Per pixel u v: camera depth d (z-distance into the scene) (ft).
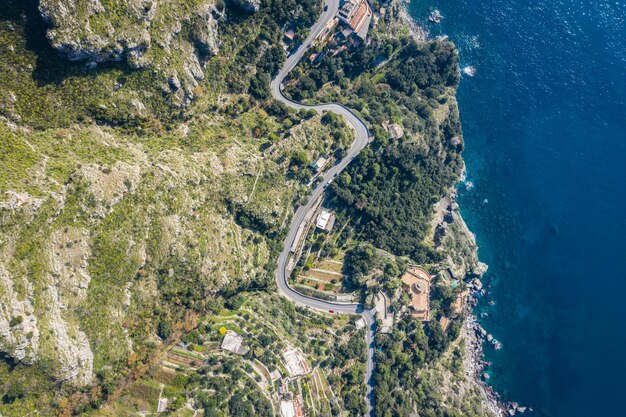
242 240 453.58
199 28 415.03
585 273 595.47
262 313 453.99
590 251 600.39
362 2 527.40
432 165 573.74
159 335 393.50
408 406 495.00
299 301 494.18
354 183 515.50
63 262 335.47
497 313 589.73
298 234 495.00
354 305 504.84
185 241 400.26
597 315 583.58
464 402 541.75
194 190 408.05
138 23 370.94
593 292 589.32
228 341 418.10
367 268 509.76
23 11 329.52
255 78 476.13
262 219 458.09
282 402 416.67
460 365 565.12
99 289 355.15
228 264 434.71
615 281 587.68
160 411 371.76
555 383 572.92
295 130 472.85
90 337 349.00
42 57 344.69
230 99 467.11
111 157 370.73
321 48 517.96
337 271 517.14
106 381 357.41
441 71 602.44
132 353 371.97
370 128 506.89
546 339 585.22
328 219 505.25
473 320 586.86
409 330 521.65
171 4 395.75
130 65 379.96
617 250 596.70
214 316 433.48
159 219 384.06
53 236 329.93
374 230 535.19
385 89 568.00
